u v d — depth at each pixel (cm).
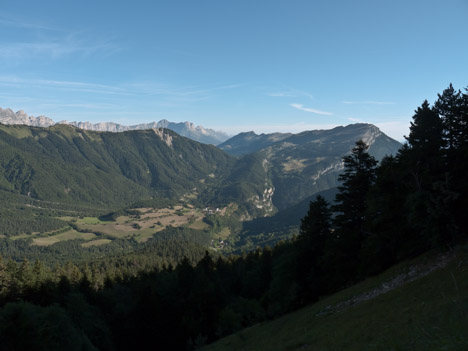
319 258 4550
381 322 2083
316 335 2644
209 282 8256
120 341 6144
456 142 3481
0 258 7500
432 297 2106
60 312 4275
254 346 3641
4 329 3612
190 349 5869
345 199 4291
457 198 2897
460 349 1068
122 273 12181
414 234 3469
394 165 3738
